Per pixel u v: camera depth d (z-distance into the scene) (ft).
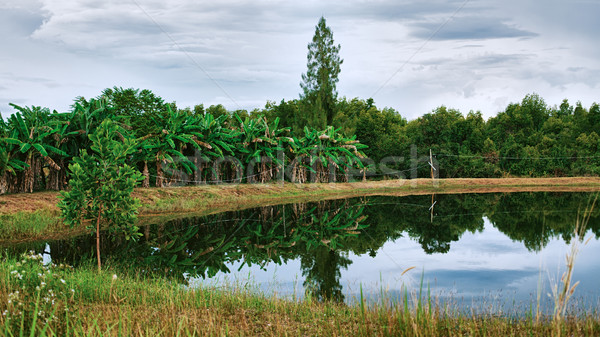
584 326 17.54
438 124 156.04
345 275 31.17
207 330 16.87
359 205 80.23
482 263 34.30
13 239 40.81
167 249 40.34
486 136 171.01
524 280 28.63
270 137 108.68
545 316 19.79
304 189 105.19
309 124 129.08
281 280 29.63
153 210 63.93
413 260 36.09
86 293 21.83
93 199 29.91
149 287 24.68
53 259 34.12
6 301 17.33
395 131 173.37
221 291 25.12
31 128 62.54
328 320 19.69
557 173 150.20
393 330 16.58
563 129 187.11
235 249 41.37
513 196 96.99
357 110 180.24
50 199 58.18
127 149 30.66
